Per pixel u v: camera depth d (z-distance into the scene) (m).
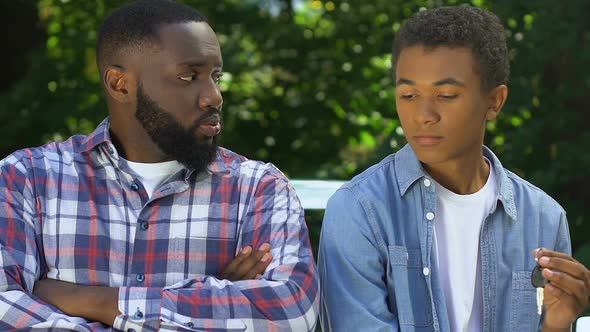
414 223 3.31
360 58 8.95
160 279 3.34
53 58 9.13
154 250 3.35
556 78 7.33
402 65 3.18
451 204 3.31
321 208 4.02
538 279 3.11
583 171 7.02
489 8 7.40
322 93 9.08
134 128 3.44
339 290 3.29
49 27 9.38
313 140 9.11
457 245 3.30
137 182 3.41
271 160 9.09
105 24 3.47
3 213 3.31
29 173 3.40
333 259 3.34
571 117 7.21
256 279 3.26
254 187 3.47
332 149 9.05
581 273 3.04
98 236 3.35
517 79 7.23
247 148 9.06
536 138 7.11
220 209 3.42
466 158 3.27
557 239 3.41
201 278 3.25
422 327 3.24
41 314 3.17
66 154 3.46
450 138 3.15
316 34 9.16
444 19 3.17
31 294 3.24
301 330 3.24
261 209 3.42
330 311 3.33
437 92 3.13
